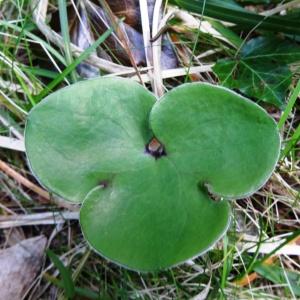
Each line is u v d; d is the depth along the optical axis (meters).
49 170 0.09
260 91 0.12
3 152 0.12
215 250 0.11
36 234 0.12
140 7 0.13
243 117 0.09
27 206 0.12
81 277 0.12
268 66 0.12
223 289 0.11
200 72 0.13
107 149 0.09
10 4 0.13
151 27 0.13
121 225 0.09
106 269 0.11
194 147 0.09
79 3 0.13
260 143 0.09
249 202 0.12
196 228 0.09
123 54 0.13
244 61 0.13
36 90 0.12
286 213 0.12
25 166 0.13
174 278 0.11
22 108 0.12
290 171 0.12
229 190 0.09
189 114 0.09
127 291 0.11
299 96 0.13
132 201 0.09
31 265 0.12
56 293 0.11
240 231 0.12
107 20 0.13
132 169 0.09
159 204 0.09
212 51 0.13
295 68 0.13
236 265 0.11
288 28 0.13
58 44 0.13
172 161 0.09
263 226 0.12
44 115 0.09
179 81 0.13
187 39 0.13
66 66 0.12
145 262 0.09
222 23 0.13
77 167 0.09
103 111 0.09
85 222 0.09
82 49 0.13
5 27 0.13
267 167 0.09
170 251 0.09
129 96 0.09
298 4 0.13
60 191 0.09
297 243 0.12
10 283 0.11
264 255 0.12
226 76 0.12
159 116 0.09
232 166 0.09
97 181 0.09
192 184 0.09
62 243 0.12
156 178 0.09
